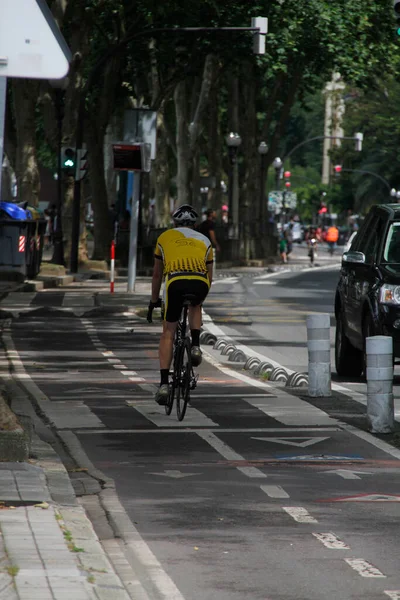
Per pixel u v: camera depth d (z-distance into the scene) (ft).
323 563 47.11
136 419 85.97
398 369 122.11
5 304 198.49
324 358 98.94
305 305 215.10
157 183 398.42
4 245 238.07
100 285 253.85
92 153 315.78
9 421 63.41
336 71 350.02
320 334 98.94
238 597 42.32
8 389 101.24
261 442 76.84
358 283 111.65
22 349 135.95
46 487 57.06
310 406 93.45
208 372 118.21
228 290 257.34
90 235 556.10
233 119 425.28
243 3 300.81
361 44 344.49
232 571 45.78
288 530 52.65
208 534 51.70
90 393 99.96
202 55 312.29
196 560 47.32
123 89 339.16
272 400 96.94
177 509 56.65
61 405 92.73
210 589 43.29
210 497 59.57
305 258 534.37
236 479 64.44
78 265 300.40
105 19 313.53
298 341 152.66
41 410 90.02
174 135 466.70
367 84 386.52
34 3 58.65
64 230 301.43
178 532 52.01
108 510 56.03
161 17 297.74
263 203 473.26
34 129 275.80
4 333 154.40
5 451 62.85
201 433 80.07
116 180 463.83
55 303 201.05
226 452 72.95
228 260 406.82
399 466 68.95
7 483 57.31
